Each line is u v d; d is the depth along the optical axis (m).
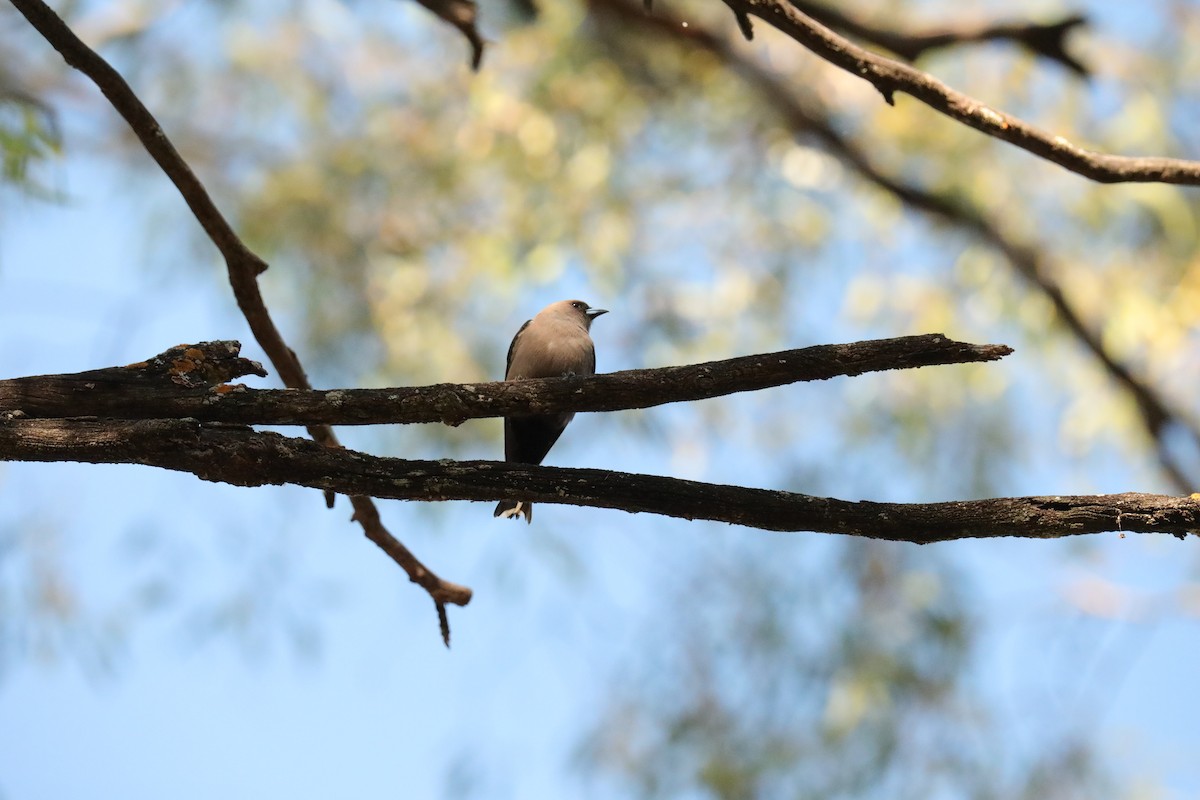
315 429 6.89
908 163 14.15
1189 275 13.35
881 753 11.30
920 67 13.74
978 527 4.51
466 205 13.64
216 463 4.49
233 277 6.54
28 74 12.30
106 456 4.50
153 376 4.86
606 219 13.42
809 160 13.83
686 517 4.65
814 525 4.59
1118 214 13.90
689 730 11.44
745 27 6.33
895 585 12.16
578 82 13.58
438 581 7.24
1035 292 13.79
